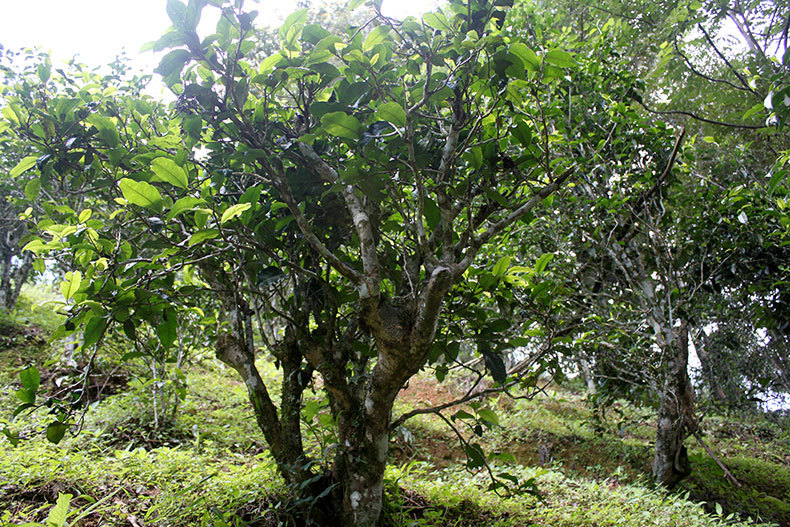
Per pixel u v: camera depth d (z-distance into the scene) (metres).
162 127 3.44
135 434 4.71
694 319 5.18
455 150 2.54
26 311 8.73
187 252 2.66
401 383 2.62
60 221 3.37
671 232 5.47
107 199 3.16
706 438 7.28
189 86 2.40
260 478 3.27
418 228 2.53
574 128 4.85
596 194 5.19
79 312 2.38
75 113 2.72
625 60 5.60
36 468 3.23
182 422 5.08
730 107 6.70
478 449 3.06
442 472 4.73
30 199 2.76
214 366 7.72
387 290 3.32
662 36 5.86
